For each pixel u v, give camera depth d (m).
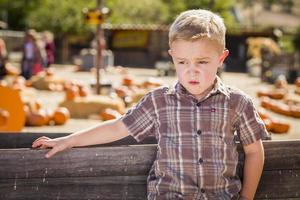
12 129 7.89
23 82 15.51
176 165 2.91
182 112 2.93
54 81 16.91
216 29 2.80
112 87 14.89
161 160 2.95
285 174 3.25
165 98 2.97
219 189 2.93
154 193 2.97
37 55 19.22
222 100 2.95
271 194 3.26
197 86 2.84
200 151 2.89
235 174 3.06
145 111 3.00
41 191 2.99
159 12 50.94
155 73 27.53
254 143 3.04
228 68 36.69
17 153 2.95
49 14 37.31
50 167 2.99
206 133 2.90
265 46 32.94
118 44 38.47
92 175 3.05
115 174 3.08
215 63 2.85
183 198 2.89
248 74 28.58
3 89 7.91
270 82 23.36
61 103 11.36
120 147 3.08
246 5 91.56
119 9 49.72
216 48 2.81
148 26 37.19
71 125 10.27
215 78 2.98
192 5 48.59
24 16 40.75
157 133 3.00
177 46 2.81
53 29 36.94
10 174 2.95
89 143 3.01
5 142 3.55
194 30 2.75
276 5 94.94
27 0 40.44
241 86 20.88
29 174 2.97
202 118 2.91
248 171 3.07
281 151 3.23
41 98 14.48
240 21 69.44
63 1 37.72
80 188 3.04
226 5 46.53
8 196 2.96
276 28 38.69
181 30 2.77
